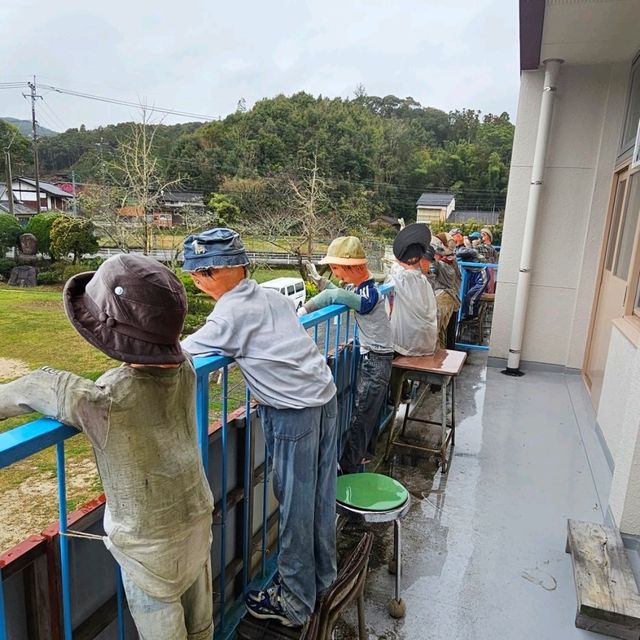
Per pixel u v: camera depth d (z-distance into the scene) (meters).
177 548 0.97
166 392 0.93
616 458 2.35
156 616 0.98
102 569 1.17
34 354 9.14
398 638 1.75
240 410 1.74
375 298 2.35
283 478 1.49
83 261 20.27
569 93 4.44
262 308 1.44
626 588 1.86
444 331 4.10
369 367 2.45
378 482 1.96
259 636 1.55
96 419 0.84
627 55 4.10
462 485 2.76
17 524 3.52
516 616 1.87
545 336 4.86
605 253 4.34
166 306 0.87
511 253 4.83
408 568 2.10
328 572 1.66
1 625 0.87
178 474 0.97
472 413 3.79
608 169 4.39
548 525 2.43
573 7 3.35
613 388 3.02
